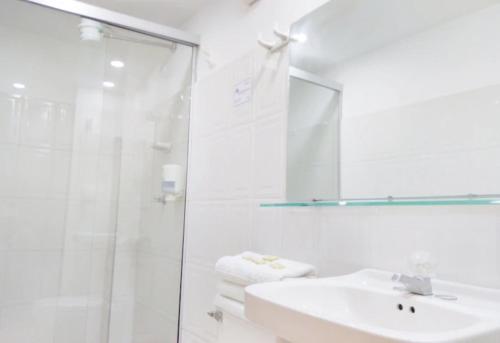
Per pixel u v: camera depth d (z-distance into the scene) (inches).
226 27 70.6
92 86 82.4
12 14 72.3
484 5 33.7
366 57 43.7
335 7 48.4
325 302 36.5
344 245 43.8
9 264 73.3
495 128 31.9
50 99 79.4
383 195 39.9
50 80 79.5
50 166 78.4
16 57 77.0
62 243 78.1
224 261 48.3
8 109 75.7
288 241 50.9
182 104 79.4
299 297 35.6
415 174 37.4
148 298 80.0
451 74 35.5
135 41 79.8
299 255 49.1
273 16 58.8
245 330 43.2
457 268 33.6
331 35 48.4
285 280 37.7
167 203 79.1
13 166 75.2
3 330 71.6
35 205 76.5
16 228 74.5
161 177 80.7
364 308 34.6
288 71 54.0
